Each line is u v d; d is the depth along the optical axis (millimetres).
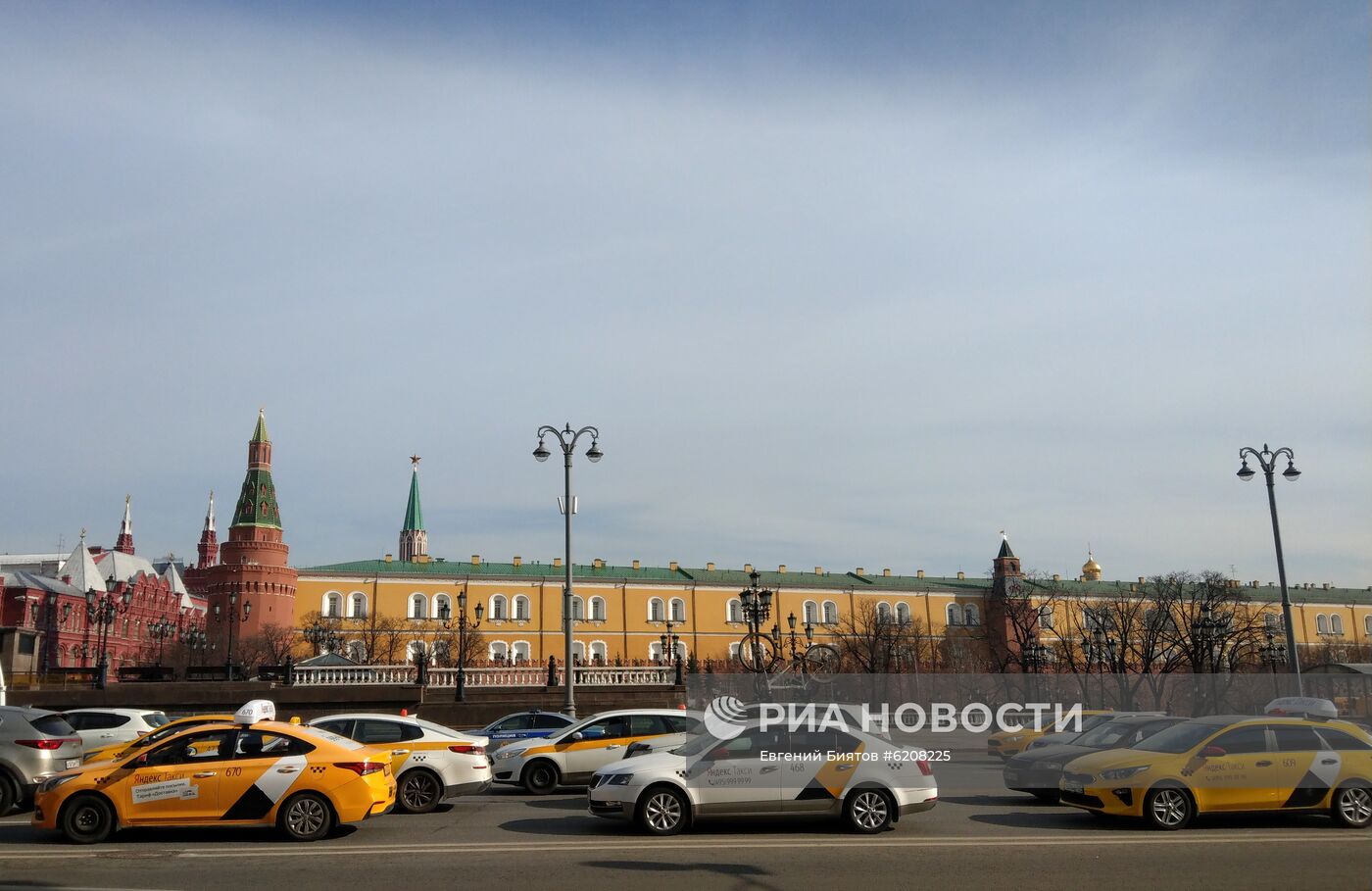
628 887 12680
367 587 111562
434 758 20672
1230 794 17484
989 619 117875
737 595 120062
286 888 12625
